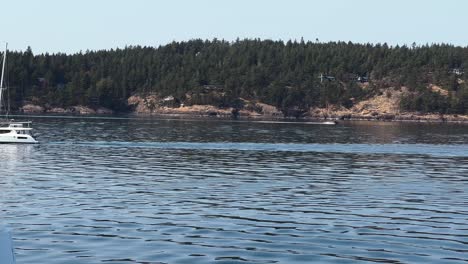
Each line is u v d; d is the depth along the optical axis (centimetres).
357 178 6331
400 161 8219
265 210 4366
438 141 12625
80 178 5997
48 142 10538
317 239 3481
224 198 4881
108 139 11438
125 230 3644
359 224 3916
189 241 3397
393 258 3109
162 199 4788
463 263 3039
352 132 15738
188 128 16025
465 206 4644
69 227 3706
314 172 6819
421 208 4538
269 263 2994
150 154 8719
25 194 4938
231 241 3406
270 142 11469
